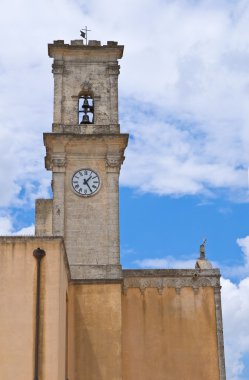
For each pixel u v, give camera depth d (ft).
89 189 167.43
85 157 169.58
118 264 161.68
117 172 168.96
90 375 153.38
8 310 120.57
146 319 166.30
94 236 164.25
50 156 171.12
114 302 158.61
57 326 120.26
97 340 155.74
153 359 163.43
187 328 166.50
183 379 162.61
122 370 157.89
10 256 123.44
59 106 172.96
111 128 171.42
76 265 160.66
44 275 122.93
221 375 163.43
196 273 170.30
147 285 168.76
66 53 177.99
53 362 118.11
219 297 169.37
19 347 118.52
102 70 177.88
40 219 176.55
